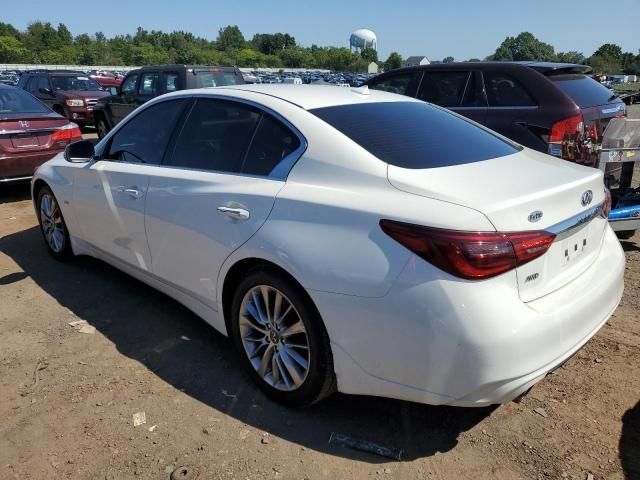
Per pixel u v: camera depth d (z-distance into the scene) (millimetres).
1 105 7277
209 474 2438
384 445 2602
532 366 2230
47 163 4938
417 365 2266
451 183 2439
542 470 2434
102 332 3701
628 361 3236
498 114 5949
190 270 3270
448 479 2393
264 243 2678
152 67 11164
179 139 3529
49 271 4785
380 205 2387
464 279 2154
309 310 2562
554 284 2441
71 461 2529
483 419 2770
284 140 2904
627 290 4227
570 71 6086
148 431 2715
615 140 4855
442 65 6676
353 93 3373
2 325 3818
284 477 2418
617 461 2471
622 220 4836
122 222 3805
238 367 3266
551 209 2398
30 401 2963
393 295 2260
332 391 2707
